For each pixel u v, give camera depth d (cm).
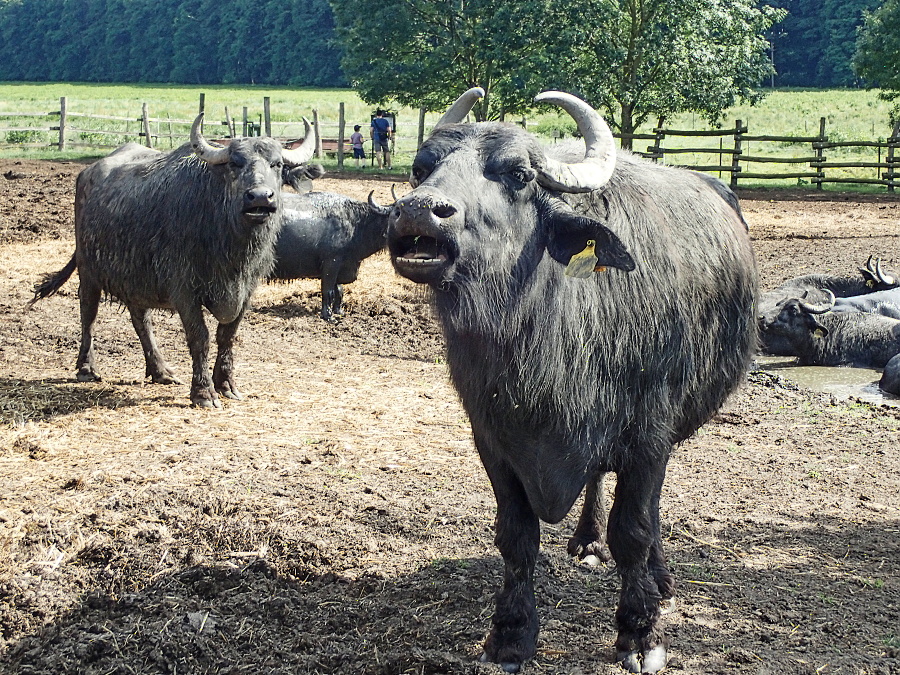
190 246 780
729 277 477
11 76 13062
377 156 3644
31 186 2288
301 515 582
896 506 639
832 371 1106
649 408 425
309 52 11025
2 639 464
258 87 10644
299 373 941
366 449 711
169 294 804
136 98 8294
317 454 695
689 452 745
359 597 496
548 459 415
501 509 431
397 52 3731
